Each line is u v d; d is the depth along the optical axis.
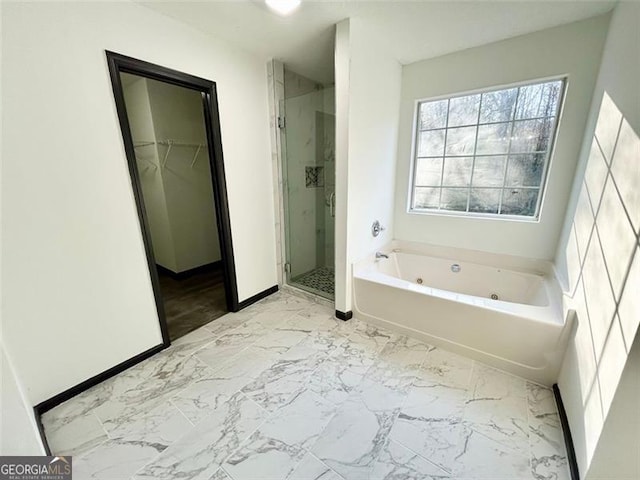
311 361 1.91
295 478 1.18
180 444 1.33
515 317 1.70
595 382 1.13
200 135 3.53
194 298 2.92
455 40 2.12
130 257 1.79
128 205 1.74
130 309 1.83
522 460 1.25
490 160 2.46
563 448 1.30
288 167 2.84
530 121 2.23
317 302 2.78
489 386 1.68
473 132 2.48
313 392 1.64
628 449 0.97
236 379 1.75
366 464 1.24
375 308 2.30
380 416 1.48
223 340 2.16
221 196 2.31
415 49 2.26
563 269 1.93
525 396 1.60
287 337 2.19
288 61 2.54
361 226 2.38
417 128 2.72
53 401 1.53
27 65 1.29
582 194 1.73
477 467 1.22
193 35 1.92
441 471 1.20
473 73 2.28
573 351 1.46
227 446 1.32
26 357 1.42
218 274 3.66
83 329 1.62
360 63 1.98
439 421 1.44
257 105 2.47
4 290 1.33
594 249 1.37
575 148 2.01
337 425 1.43
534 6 1.68
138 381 1.74
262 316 2.52
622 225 1.08
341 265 2.32
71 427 1.42
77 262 1.56
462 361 1.89
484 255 2.54
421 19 1.82
